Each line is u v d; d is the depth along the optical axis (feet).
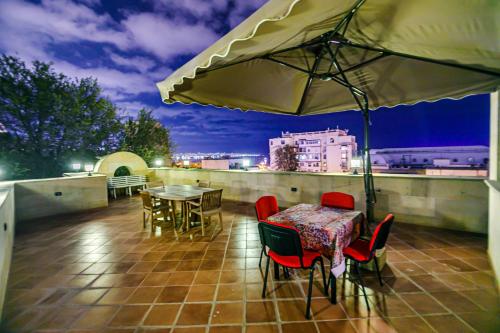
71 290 8.15
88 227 15.66
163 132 45.14
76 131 31.55
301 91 11.34
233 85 9.21
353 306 6.97
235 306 7.12
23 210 17.58
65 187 19.72
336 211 9.36
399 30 5.58
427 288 7.79
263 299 7.44
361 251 7.77
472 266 9.24
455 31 5.19
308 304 6.55
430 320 6.31
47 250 11.81
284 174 19.76
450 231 13.25
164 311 6.95
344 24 5.43
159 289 8.13
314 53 8.25
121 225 16.07
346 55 8.20
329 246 7.10
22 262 10.44
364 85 10.28
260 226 7.32
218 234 13.78
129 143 40.52
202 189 16.15
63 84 30.48
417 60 8.02
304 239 7.63
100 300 7.55
